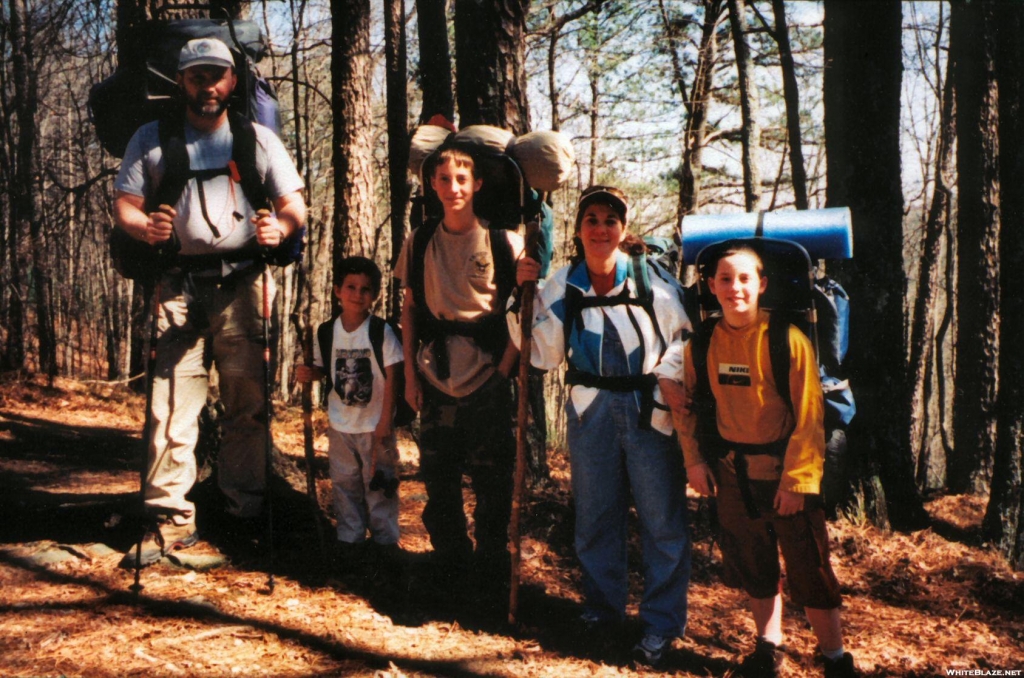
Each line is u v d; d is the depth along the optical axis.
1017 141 6.58
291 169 3.90
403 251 3.68
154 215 3.47
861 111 6.05
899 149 6.12
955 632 4.07
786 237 3.29
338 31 10.38
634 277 3.33
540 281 3.66
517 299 3.46
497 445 3.72
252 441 4.15
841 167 6.15
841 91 6.14
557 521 4.84
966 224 9.78
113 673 2.80
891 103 6.05
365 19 10.49
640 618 3.39
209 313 3.85
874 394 6.03
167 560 3.77
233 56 3.87
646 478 3.32
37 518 4.31
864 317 6.07
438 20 7.69
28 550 3.79
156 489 3.82
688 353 3.13
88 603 3.32
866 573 4.91
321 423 10.13
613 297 3.31
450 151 3.46
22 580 3.52
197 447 4.76
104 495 5.23
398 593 3.71
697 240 3.37
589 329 3.32
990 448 9.53
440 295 3.56
